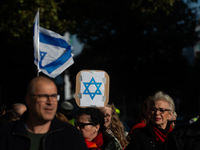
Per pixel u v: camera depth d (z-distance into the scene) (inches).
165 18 875.4
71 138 145.4
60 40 269.4
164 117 220.8
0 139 141.9
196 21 1068.5
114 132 233.6
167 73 1231.5
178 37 1104.8
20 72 960.3
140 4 709.3
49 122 146.8
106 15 868.0
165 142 166.6
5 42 841.5
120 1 818.8
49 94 144.3
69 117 355.6
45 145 140.7
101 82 236.5
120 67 1210.0
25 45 898.1
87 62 1448.1
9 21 598.2
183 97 1781.5
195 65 1866.4
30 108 144.9
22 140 141.5
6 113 271.4
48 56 266.7
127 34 1050.1
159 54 1165.1
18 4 594.2
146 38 1068.5
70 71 1124.5
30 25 599.2
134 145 217.0
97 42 1077.8
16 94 1045.8
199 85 1743.4
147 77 1227.2
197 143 158.6
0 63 922.7
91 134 198.8
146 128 220.8
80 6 748.6
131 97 1382.9
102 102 235.3
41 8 602.9
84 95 235.5
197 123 161.9
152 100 224.5
